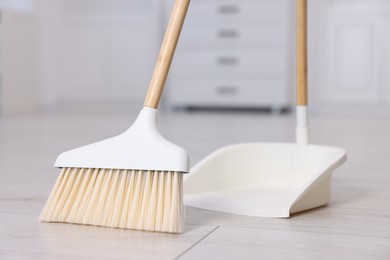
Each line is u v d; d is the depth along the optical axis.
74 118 3.93
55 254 0.72
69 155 0.85
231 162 1.15
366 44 4.18
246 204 0.97
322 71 4.31
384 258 0.70
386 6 4.11
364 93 4.20
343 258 0.70
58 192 0.87
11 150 2.05
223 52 4.56
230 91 4.58
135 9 5.09
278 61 4.45
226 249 0.74
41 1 4.86
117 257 0.70
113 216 0.83
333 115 4.30
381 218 0.93
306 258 0.70
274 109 4.50
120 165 0.82
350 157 1.82
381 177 1.40
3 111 4.38
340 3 4.25
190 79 4.66
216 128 3.00
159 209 0.81
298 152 1.14
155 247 0.75
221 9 4.53
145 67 4.81
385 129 2.97
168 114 4.37
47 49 4.91
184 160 0.79
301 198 0.96
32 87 4.70
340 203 1.07
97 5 5.15
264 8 4.43
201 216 0.94
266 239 0.79
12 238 0.79
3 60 4.33
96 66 4.90
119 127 3.13
